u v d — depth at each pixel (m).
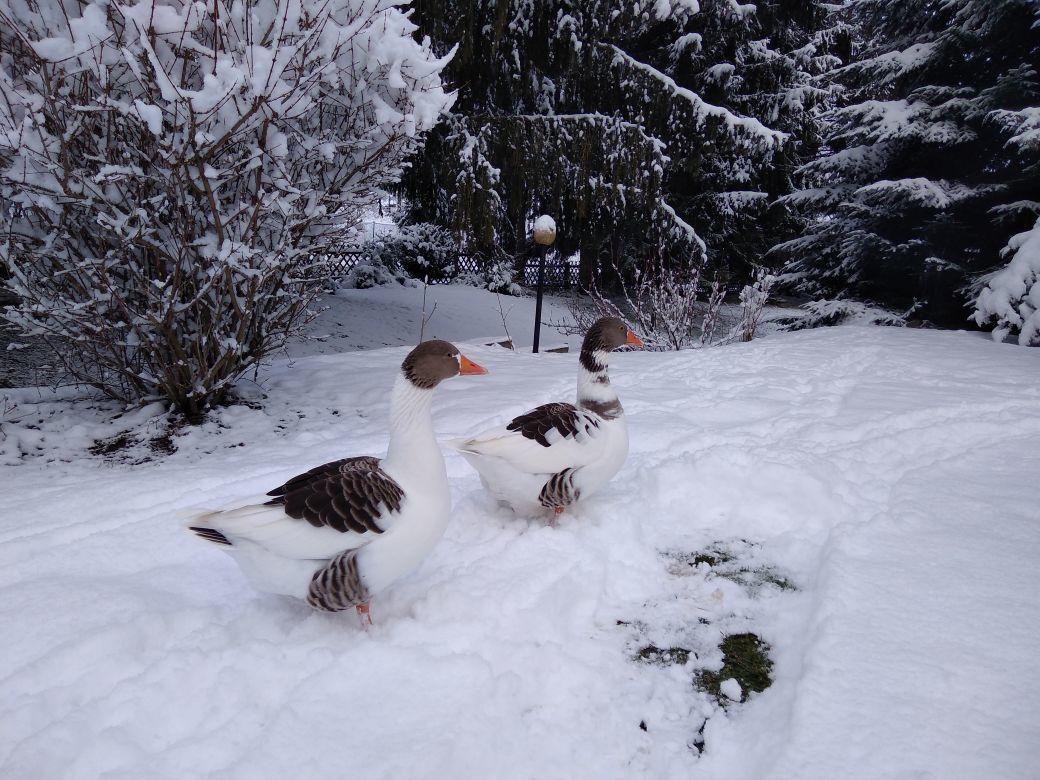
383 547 1.61
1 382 4.31
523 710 1.49
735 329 6.65
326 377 3.98
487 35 7.56
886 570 1.88
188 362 3.13
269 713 1.45
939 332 5.89
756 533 2.21
